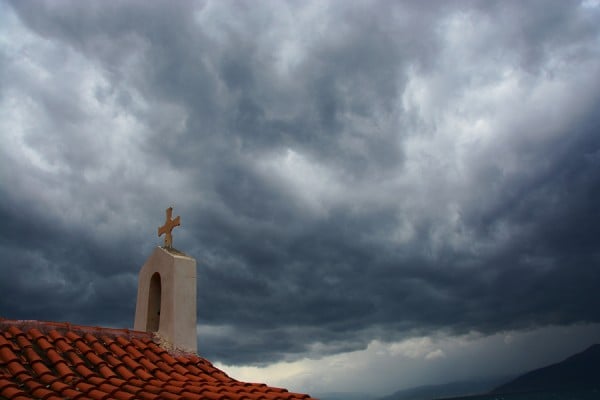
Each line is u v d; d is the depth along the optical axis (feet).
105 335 30.14
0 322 27.14
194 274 34.09
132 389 23.12
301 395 26.17
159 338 31.48
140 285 37.65
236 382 28.37
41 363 24.21
